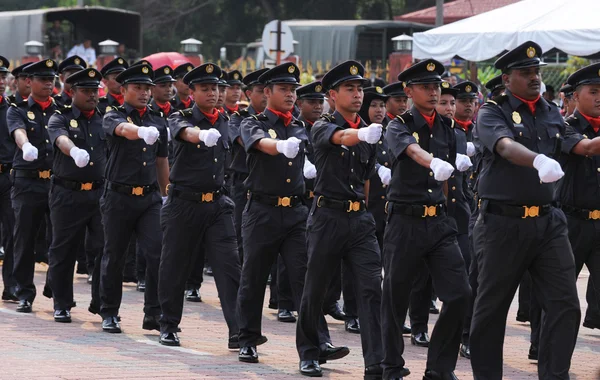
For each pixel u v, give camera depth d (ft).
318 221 41.73
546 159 33.78
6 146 61.77
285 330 55.72
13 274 59.31
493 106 37.86
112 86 60.49
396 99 56.13
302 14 255.50
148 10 257.55
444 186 41.37
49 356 44.47
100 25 177.47
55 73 59.67
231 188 64.54
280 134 45.50
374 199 56.24
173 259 48.34
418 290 51.90
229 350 48.21
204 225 47.96
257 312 45.62
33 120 59.26
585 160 47.42
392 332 40.60
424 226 40.04
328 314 59.16
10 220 61.67
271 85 45.50
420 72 40.50
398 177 40.29
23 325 53.62
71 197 54.49
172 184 48.08
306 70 149.59
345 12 255.29
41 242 74.54
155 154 52.65
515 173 37.24
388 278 40.68
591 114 46.50
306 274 42.52
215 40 263.08
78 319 56.29
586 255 48.60
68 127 54.19
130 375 40.73
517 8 81.66
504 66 37.88
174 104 71.15
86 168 54.54
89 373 40.75
